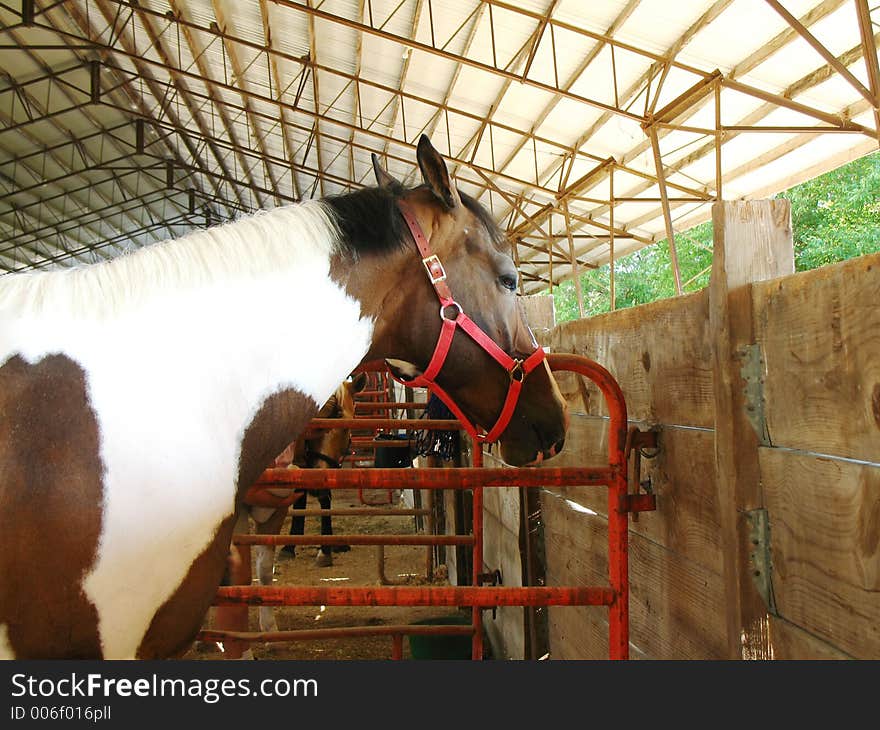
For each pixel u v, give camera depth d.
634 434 1.53
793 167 7.21
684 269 13.94
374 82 8.73
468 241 1.36
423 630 2.38
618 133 7.86
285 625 3.81
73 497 0.96
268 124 12.56
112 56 11.90
